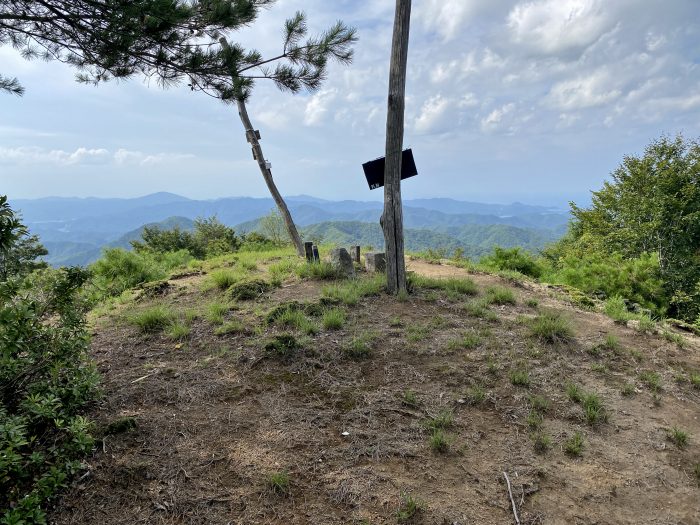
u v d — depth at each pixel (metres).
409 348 4.27
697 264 18.08
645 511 2.51
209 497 2.45
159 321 4.88
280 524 2.31
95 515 2.29
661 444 3.08
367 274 7.30
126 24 3.79
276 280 6.62
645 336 5.04
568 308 6.05
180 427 3.02
